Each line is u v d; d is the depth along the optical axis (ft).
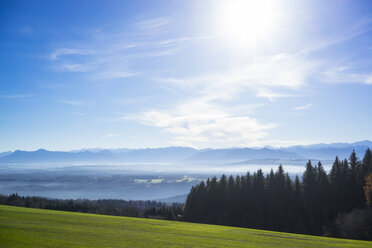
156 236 95.66
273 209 250.78
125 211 361.51
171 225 141.90
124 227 114.83
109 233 94.22
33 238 74.64
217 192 286.87
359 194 227.40
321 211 233.96
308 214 234.79
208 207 285.64
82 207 362.33
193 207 297.33
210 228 141.90
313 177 246.06
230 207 274.98
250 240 101.65
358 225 185.47
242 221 257.14
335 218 216.33
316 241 110.22
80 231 92.99
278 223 244.22
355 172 238.89
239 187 278.67
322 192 238.48
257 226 247.29
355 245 103.35
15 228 87.92
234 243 91.30
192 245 82.07
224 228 148.66
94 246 70.64
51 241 72.64
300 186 250.98
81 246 69.51
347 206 230.48
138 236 92.58
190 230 122.83
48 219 118.01
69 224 109.29
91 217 144.87
